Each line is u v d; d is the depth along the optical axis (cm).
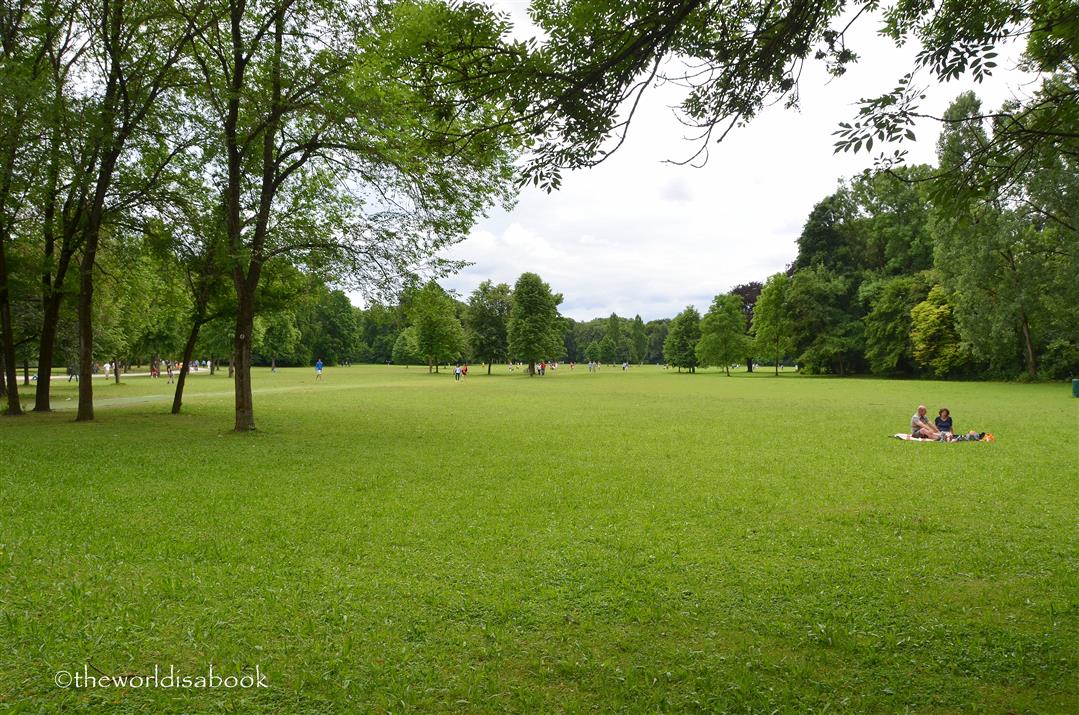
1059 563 682
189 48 1975
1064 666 454
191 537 761
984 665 457
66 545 711
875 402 3198
